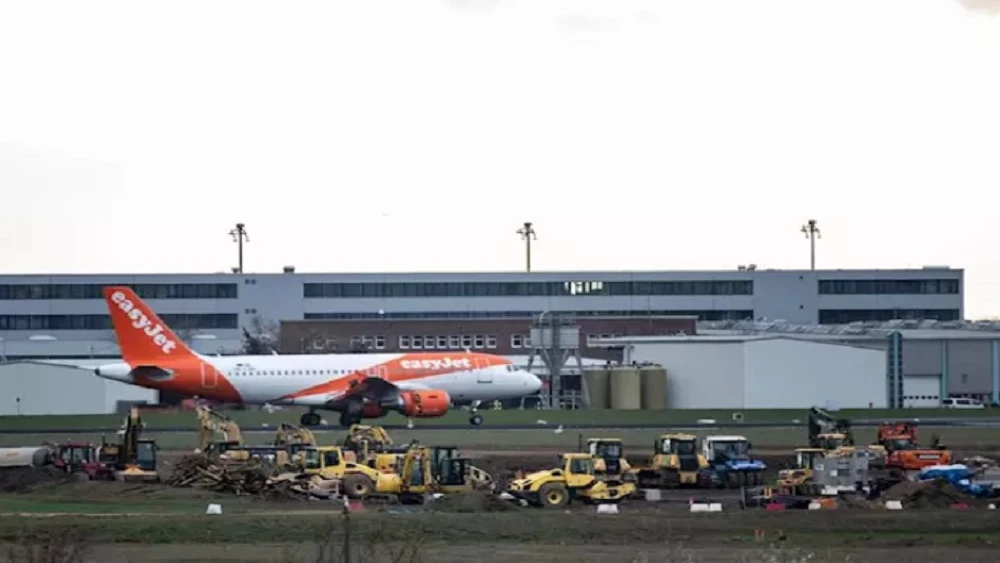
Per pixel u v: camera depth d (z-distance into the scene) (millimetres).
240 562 180125
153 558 183375
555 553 189000
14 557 171875
